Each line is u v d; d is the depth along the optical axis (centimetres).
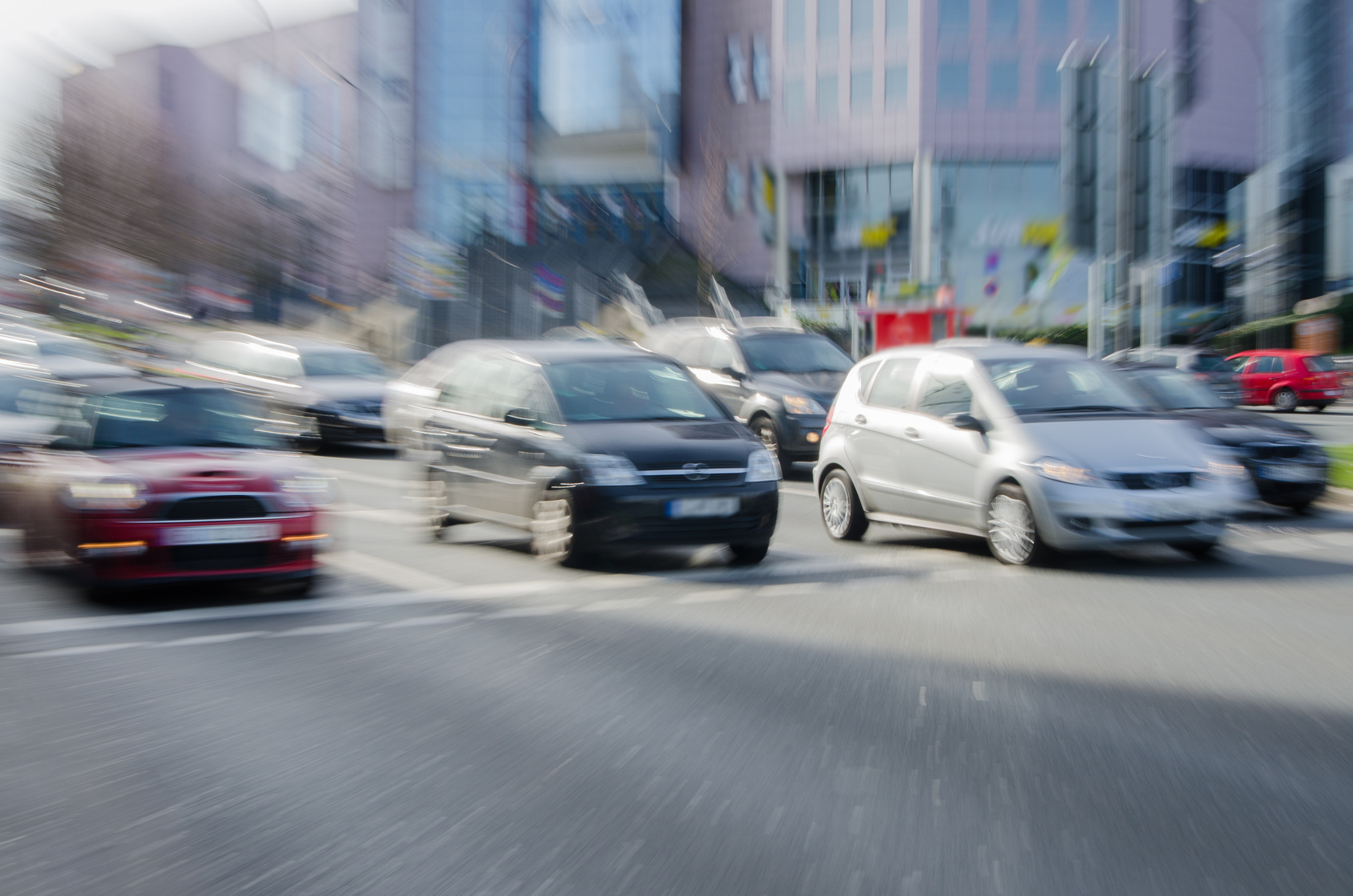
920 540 1157
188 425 930
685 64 6519
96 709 580
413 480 1197
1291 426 1352
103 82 6341
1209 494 955
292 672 650
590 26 6669
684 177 6525
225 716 567
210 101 8344
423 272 6134
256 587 912
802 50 5962
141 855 405
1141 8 5572
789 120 5997
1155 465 955
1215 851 404
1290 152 6147
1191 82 5756
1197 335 5825
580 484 962
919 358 1122
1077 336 5288
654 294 6078
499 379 1112
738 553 1008
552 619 792
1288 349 5206
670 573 974
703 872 387
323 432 2062
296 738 532
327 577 958
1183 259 5822
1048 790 461
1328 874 386
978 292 5553
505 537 1188
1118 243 1864
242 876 388
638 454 970
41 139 5941
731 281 5972
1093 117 1847
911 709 572
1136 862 395
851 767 488
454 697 598
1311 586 895
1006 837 415
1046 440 975
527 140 6875
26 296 5766
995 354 1083
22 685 625
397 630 759
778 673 642
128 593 883
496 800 453
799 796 455
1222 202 5988
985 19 5538
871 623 773
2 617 796
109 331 4397
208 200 6400
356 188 7200
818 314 5456
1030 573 953
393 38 7206
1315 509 1380
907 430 1082
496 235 6725
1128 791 461
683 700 590
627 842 411
